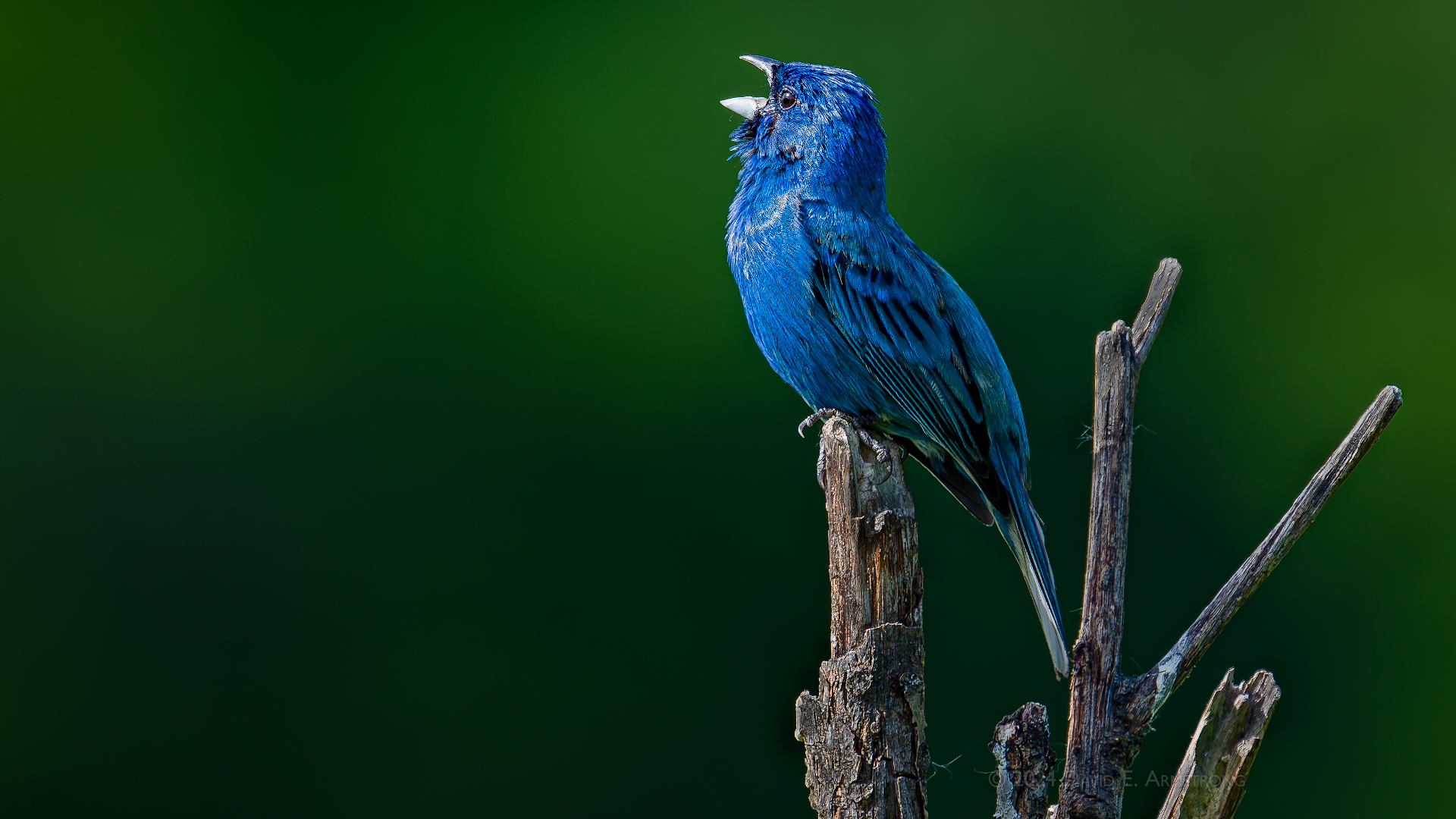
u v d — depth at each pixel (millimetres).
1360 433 5828
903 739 6586
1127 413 6043
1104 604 5836
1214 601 5840
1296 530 5824
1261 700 5285
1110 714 5730
